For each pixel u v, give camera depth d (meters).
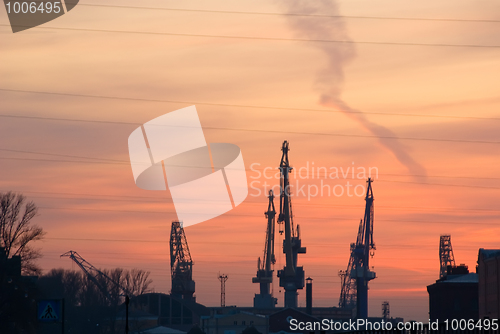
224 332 161.88
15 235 82.44
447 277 126.69
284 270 184.50
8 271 80.94
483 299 102.94
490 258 99.56
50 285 163.88
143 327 170.50
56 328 153.00
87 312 162.50
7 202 81.75
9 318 81.19
